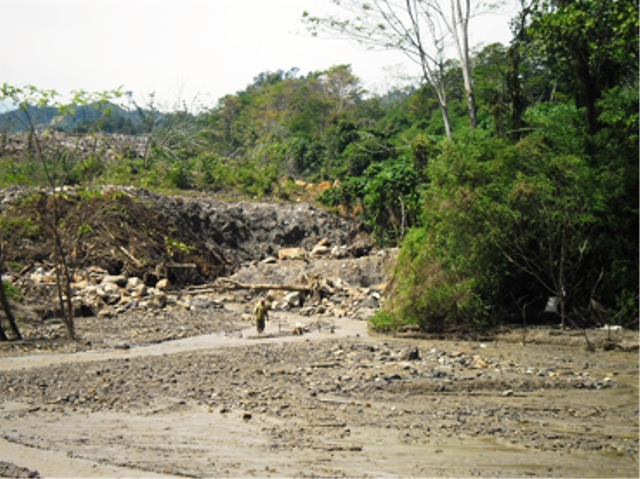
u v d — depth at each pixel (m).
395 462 10.51
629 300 24.95
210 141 76.19
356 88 109.69
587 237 25.73
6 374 17.31
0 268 24.41
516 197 25.05
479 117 58.34
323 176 69.62
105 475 9.72
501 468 10.34
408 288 26.19
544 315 25.91
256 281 41.06
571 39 27.73
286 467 10.17
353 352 20.77
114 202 41.12
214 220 48.00
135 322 28.23
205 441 11.53
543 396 15.18
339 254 45.28
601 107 27.42
